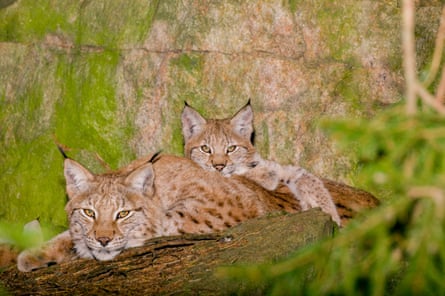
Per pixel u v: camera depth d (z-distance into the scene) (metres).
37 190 13.30
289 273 3.28
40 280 8.95
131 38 13.12
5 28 14.18
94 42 13.45
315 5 12.13
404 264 6.15
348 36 12.02
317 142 12.03
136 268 8.80
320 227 8.74
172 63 12.77
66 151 13.30
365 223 3.14
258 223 9.41
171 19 12.84
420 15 11.60
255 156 12.09
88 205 9.26
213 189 10.27
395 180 3.03
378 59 11.92
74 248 9.73
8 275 9.28
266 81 12.39
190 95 12.73
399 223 3.13
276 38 12.32
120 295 8.07
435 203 2.95
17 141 13.84
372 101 11.88
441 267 3.12
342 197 10.70
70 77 13.52
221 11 12.49
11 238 5.52
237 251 8.56
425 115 3.05
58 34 13.77
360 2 11.97
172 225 9.79
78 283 8.65
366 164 3.17
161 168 10.39
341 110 11.91
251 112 12.13
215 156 11.78
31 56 13.95
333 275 3.23
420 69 11.51
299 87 12.22
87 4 13.61
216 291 7.68
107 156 13.11
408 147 3.02
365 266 3.16
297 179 11.07
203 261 8.57
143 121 12.95
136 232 9.45
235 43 12.50
